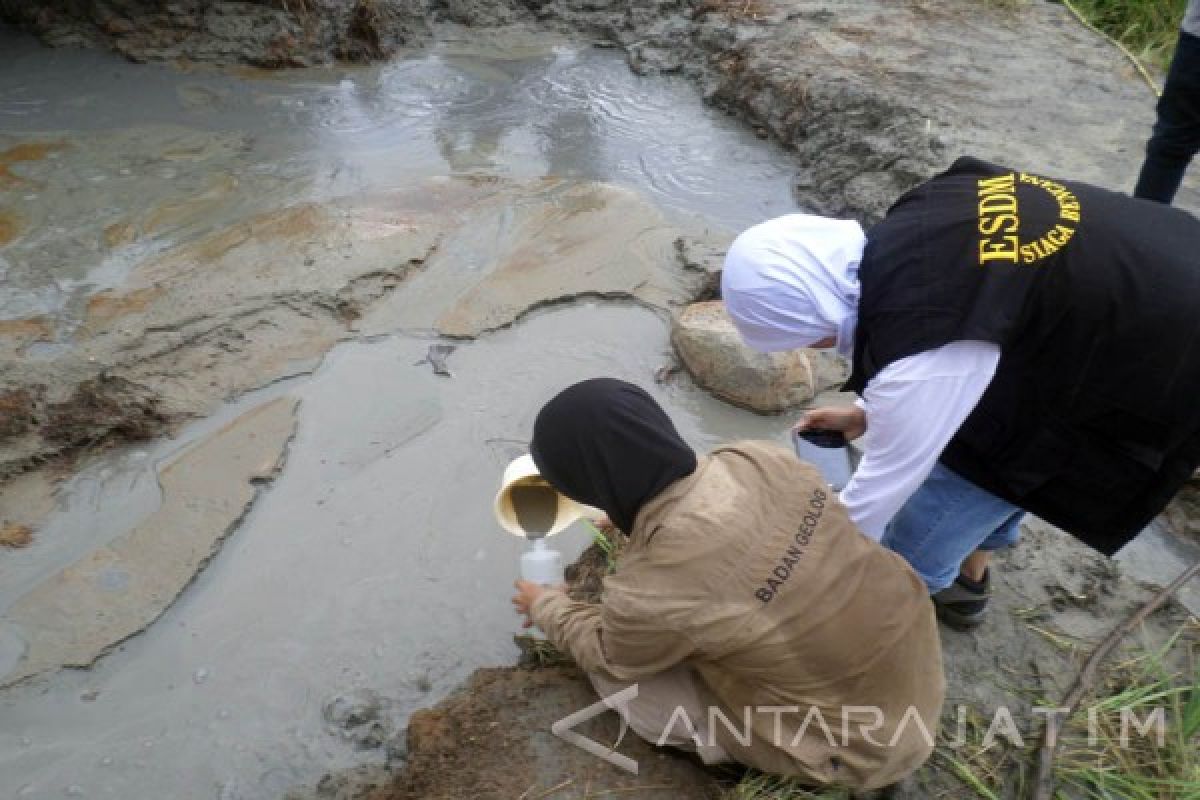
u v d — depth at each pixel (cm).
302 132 548
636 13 676
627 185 524
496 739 260
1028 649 293
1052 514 234
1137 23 636
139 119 549
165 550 320
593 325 425
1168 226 206
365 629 303
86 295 415
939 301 196
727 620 209
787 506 215
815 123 554
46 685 283
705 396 396
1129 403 206
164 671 289
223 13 612
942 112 537
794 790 239
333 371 393
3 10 615
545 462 226
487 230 473
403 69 623
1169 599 311
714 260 451
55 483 342
